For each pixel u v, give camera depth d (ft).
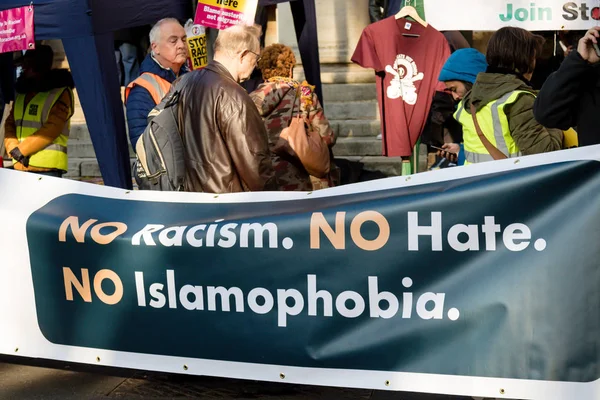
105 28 17.12
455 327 11.92
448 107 21.34
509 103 14.57
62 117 21.65
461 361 11.92
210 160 13.96
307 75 22.95
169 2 18.93
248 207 13.03
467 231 11.80
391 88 18.84
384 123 19.06
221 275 12.87
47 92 21.47
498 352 11.76
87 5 16.78
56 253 13.78
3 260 14.11
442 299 11.94
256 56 14.61
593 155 11.37
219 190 13.97
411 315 12.09
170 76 19.07
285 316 12.64
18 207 14.06
